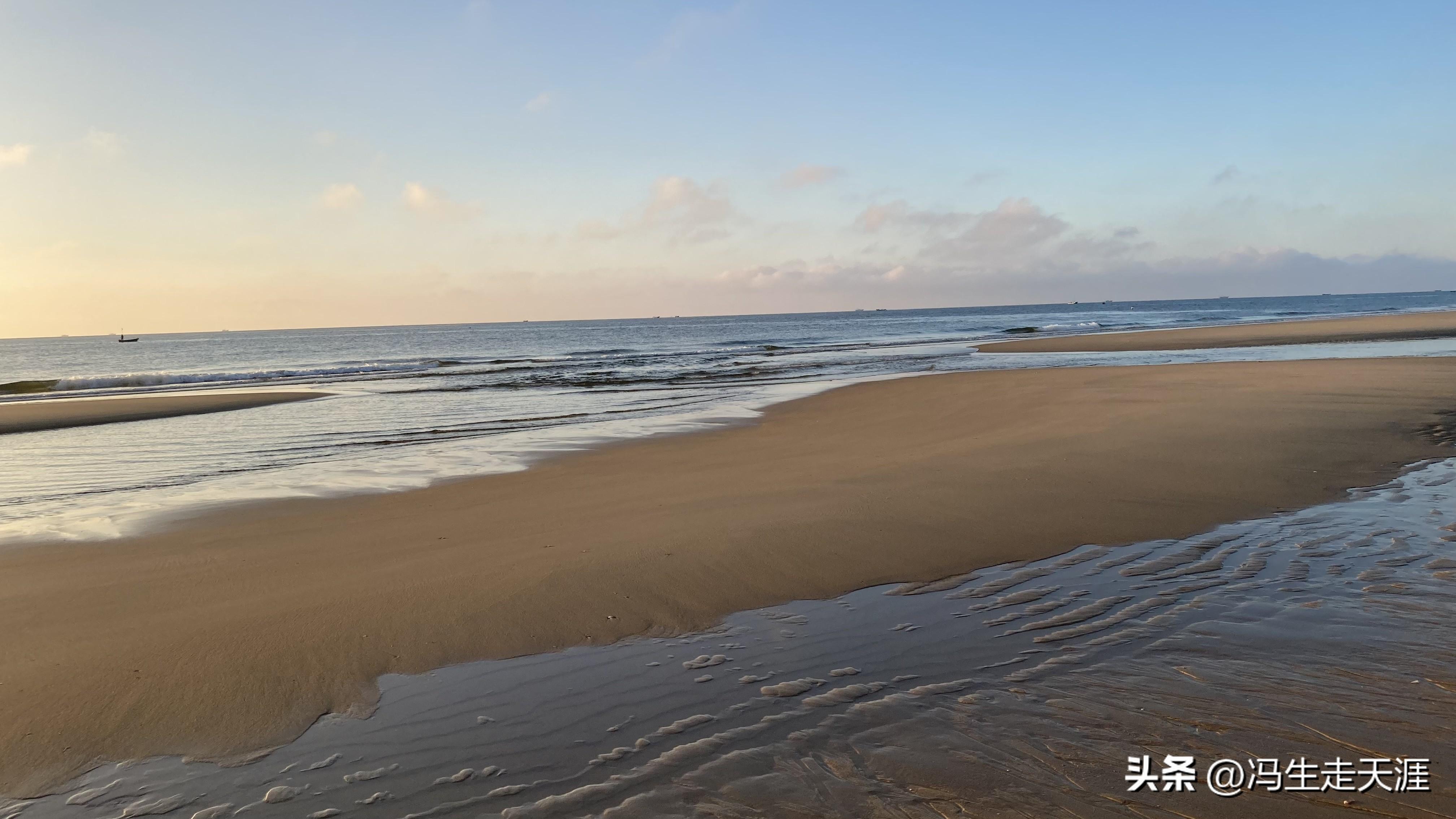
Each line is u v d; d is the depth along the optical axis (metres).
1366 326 42.09
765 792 3.05
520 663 4.29
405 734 3.57
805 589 5.38
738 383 24.42
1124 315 105.75
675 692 3.92
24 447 13.62
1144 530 6.53
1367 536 6.15
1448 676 3.81
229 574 5.80
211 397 21.94
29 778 3.27
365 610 5.00
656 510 7.51
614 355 43.91
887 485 8.27
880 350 41.97
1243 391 15.06
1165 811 2.86
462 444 12.90
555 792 3.10
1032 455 9.59
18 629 4.74
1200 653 4.17
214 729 3.63
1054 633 4.54
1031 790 3.02
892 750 3.33
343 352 62.94
